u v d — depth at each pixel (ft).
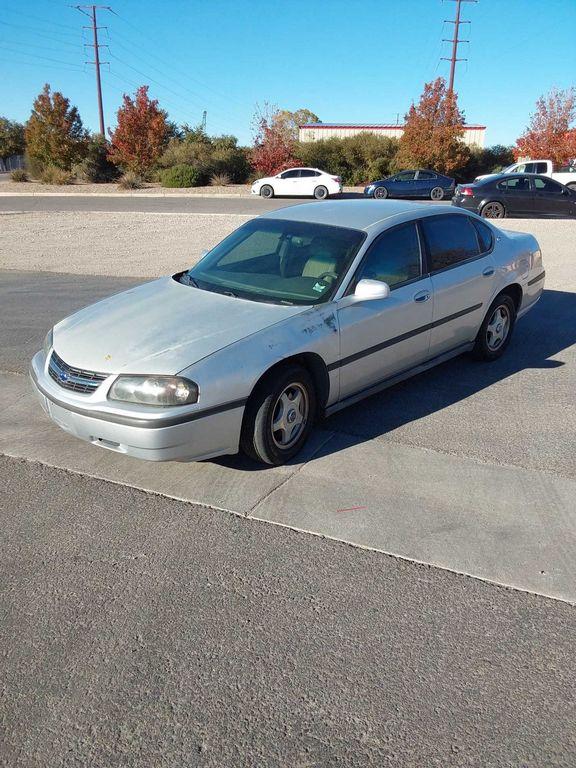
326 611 9.77
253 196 104.78
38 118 134.21
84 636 9.27
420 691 8.32
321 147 131.23
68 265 40.06
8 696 8.26
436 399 17.94
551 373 20.04
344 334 14.74
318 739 7.64
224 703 8.15
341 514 12.26
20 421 16.51
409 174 98.27
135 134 130.41
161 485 13.34
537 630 9.38
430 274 17.44
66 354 13.46
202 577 10.53
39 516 12.25
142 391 12.19
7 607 9.85
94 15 164.45
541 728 7.80
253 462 14.30
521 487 13.23
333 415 16.88
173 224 61.11
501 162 136.36
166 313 14.35
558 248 43.34
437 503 12.62
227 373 12.56
